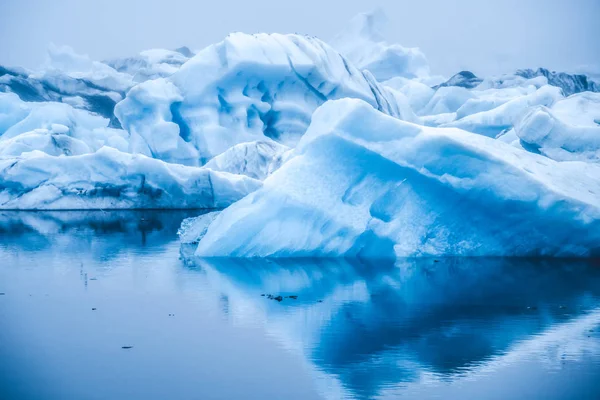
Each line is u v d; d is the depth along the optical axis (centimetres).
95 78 11831
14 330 1594
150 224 4150
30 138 5809
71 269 2475
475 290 2066
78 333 1566
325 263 2561
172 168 5022
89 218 4475
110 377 1262
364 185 2609
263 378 1255
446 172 2506
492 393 1173
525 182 2491
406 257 2686
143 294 2016
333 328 1608
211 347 1450
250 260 2642
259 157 5603
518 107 6181
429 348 1434
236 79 6338
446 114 7419
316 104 6744
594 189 2653
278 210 2652
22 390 1195
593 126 4153
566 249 2630
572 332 1559
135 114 6419
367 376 1265
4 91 10531
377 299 1945
